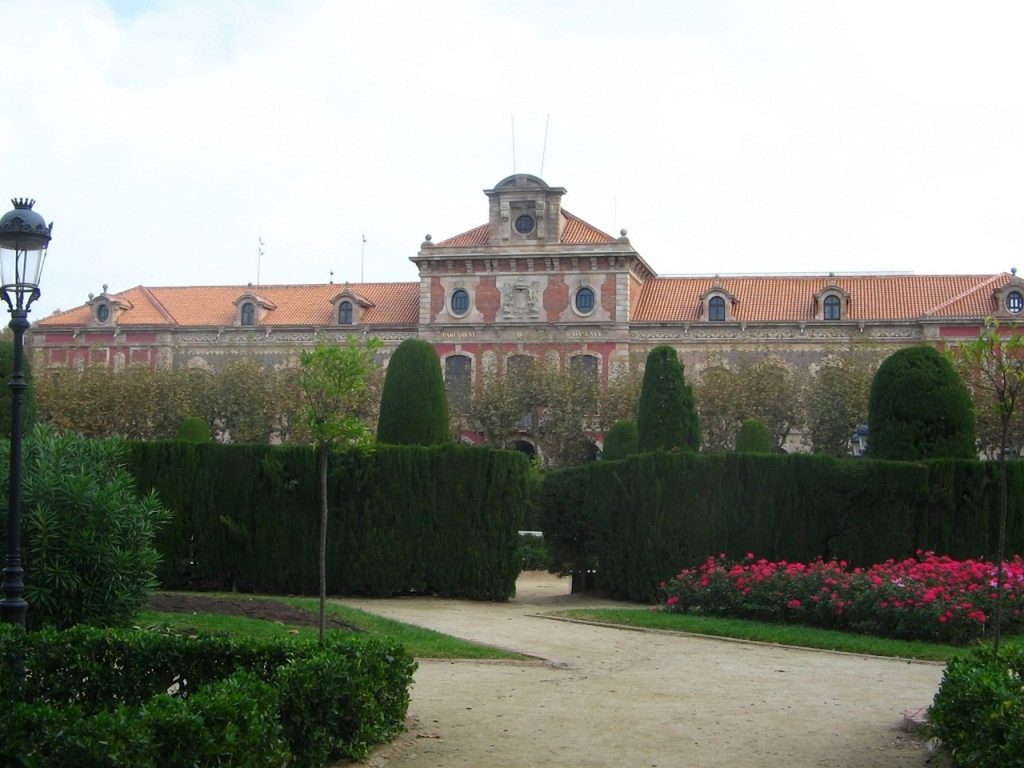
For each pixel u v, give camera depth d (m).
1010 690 11.51
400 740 13.47
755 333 74.69
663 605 27.97
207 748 10.12
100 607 18.08
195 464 30.42
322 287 85.44
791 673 18.67
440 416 33.75
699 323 75.12
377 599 29.98
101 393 65.12
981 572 23.25
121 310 82.62
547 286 76.81
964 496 27.42
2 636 12.89
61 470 18.67
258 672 13.02
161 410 65.69
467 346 77.25
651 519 29.77
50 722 10.31
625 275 75.81
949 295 74.44
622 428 47.88
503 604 29.92
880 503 27.72
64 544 17.89
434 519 30.50
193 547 30.28
